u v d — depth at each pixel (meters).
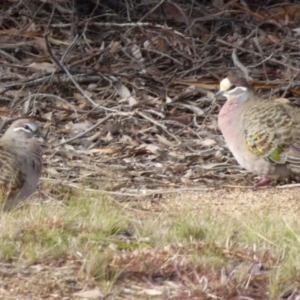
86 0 19.34
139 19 18.95
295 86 16.89
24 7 18.84
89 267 9.17
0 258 9.47
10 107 16.11
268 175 13.48
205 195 12.89
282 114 13.42
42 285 8.95
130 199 12.62
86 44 18.00
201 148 14.89
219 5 19.27
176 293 8.97
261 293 9.05
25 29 18.17
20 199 11.58
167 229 10.50
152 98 16.41
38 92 16.34
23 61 17.59
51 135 15.19
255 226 10.57
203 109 16.25
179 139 15.16
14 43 17.94
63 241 9.80
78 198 11.77
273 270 9.35
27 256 9.47
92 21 18.59
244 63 17.77
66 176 13.50
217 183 13.62
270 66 17.77
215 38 18.38
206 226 10.55
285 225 10.63
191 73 17.39
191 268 9.37
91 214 10.89
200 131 15.48
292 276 9.23
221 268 9.41
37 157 11.67
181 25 18.92
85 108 16.22
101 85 16.95
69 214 10.77
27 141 11.60
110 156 14.49
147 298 8.84
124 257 9.45
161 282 9.17
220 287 9.04
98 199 11.74
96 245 9.83
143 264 9.35
